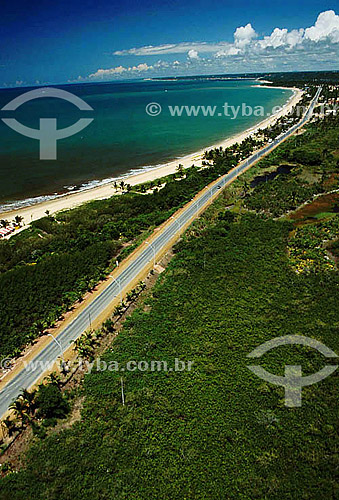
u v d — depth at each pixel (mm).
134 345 50250
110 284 64125
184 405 41438
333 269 66625
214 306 57625
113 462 35750
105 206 102375
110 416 40375
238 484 33469
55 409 40531
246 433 38125
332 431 37844
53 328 54188
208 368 46156
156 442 37500
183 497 32656
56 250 77500
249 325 53375
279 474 34219
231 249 74688
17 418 40031
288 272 65875
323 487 32844
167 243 77688
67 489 33531
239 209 97562
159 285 63969
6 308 56719
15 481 34250
